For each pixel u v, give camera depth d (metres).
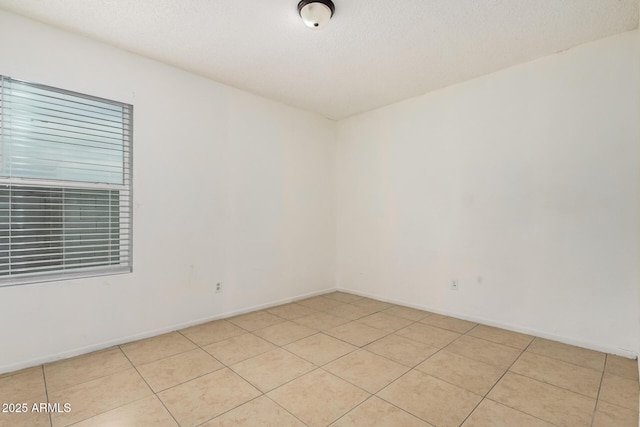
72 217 2.35
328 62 2.74
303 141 3.91
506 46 2.49
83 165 2.39
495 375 2.05
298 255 3.85
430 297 3.39
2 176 2.07
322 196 4.14
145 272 2.64
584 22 2.18
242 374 2.06
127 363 2.20
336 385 1.93
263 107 3.49
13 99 2.11
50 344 2.21
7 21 2.06
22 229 2.16
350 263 4.18
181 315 2.86
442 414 1.66
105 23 2.19
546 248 2.65
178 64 2.77
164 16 2.11
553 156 2.62
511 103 2.83
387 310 3.44
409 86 3.24
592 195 2.45
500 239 2.90
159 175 2.72
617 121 2.35
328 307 3.55
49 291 2.21
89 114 2.42
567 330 2.55
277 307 3.55
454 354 2.36
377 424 1.58
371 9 2.02
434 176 3.35
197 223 2.96
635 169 2.29
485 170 2.99
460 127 3.15
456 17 2.12
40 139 2.21
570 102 2.53
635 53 2.28
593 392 1.86
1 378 1.99
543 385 1.93
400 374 2.07
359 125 4.07
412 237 3.53
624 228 2.32
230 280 3.21
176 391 1.86
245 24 2.20
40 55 2.17
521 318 2.78
